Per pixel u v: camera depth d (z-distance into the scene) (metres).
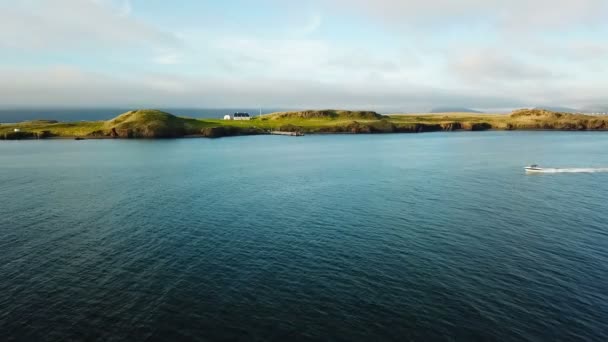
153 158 119.88
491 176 87.69
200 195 69.44
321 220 54.28
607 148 145.25
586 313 30.94
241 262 40.25
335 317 30.50
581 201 64.12
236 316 30.58
